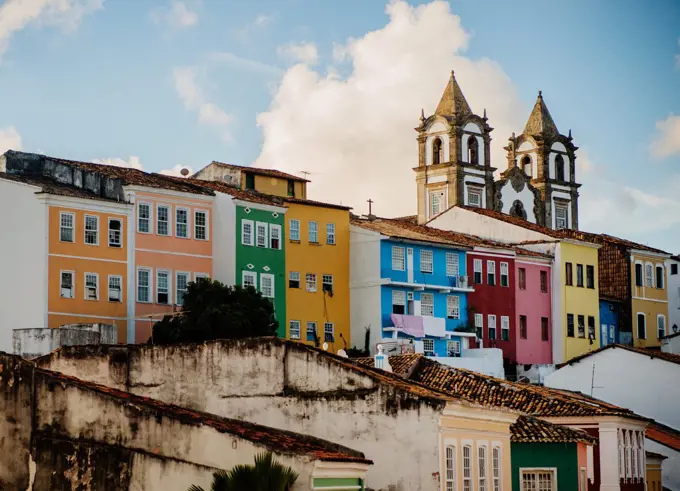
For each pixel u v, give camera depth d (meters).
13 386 38.22
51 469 37.88
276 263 92.50
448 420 44.44
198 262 88.00
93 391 38.03
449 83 149.25
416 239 99.25
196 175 101.44
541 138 154.50
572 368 84.81
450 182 145.12
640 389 82.50
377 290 96.81
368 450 44.16
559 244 111.31
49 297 79.44
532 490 55.78
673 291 128.25
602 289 121.38
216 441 37.53
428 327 98.62
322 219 96.56
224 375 45.69
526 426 57.03
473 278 104.06
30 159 86.25
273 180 100.19
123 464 37.69
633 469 65.88
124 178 84.56
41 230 79.69
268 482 36.06
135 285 83.94
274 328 83.44
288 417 44.94
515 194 149.88
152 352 46.47
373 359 61.88
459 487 45.22
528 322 108.31
